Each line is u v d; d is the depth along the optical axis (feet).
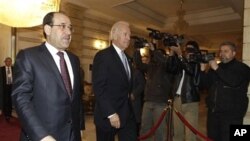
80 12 34.17
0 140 17.98
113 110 9.32
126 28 9.90
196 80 13.47
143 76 14.87
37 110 6.70
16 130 20.75
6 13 15.61
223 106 11.82
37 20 15.99
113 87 9.66
